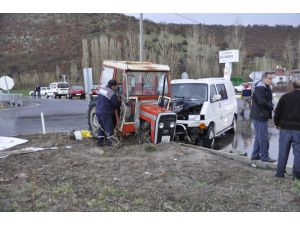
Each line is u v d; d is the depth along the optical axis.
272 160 8.24
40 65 83.19
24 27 99.69
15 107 28.16
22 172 7.14
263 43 85.38
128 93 9.77
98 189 6.07
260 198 5.90
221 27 83.00
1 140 11.33
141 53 18.78
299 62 60.84
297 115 6.91
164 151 8.80
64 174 6.97
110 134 9.77
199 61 55.50
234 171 7.52
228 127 13.45
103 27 95.25
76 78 70.81
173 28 86.19
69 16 101.94
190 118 11.12
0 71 81.31
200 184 6.48
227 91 13.58
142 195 5.88
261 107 8.12
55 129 15.16
